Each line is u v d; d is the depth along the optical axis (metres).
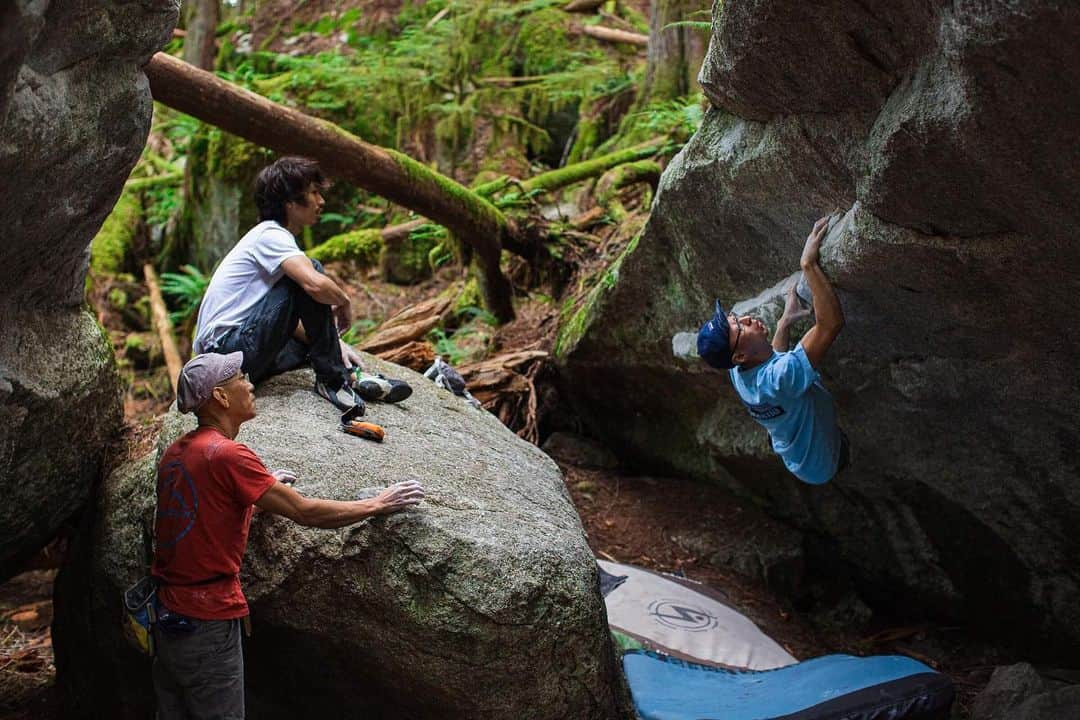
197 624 3.29
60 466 4.25
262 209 4.34
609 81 9.73
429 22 9.93
